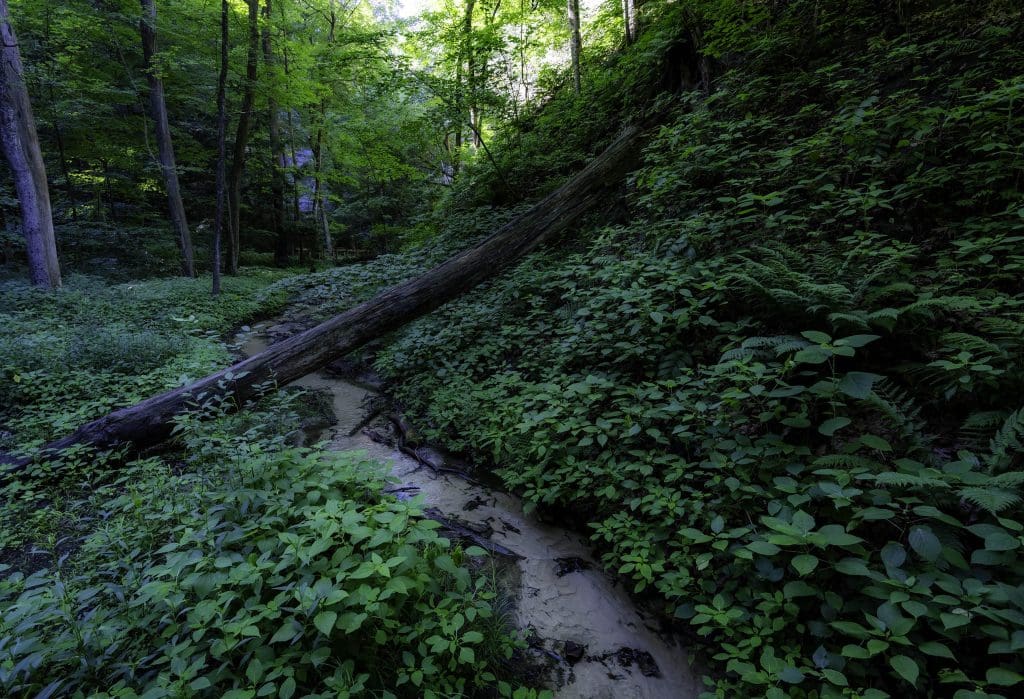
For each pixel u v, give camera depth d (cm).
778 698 190
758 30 658
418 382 611
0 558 340
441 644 217
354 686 196
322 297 1059
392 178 1738
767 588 250
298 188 1923
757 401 335
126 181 1652
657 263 472
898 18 536
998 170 338
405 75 834
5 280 1138
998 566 204
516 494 425
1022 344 254
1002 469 226
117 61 1479
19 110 997
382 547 258
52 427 511
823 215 423
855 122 416
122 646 220
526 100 1160
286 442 530
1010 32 408
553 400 420
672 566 303
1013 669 180
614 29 1102
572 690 256
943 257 334
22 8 1173
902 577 201
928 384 290
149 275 1449
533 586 328
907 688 199
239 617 210
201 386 514
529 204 870
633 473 353
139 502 320
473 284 685
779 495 277
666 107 709
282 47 1580
